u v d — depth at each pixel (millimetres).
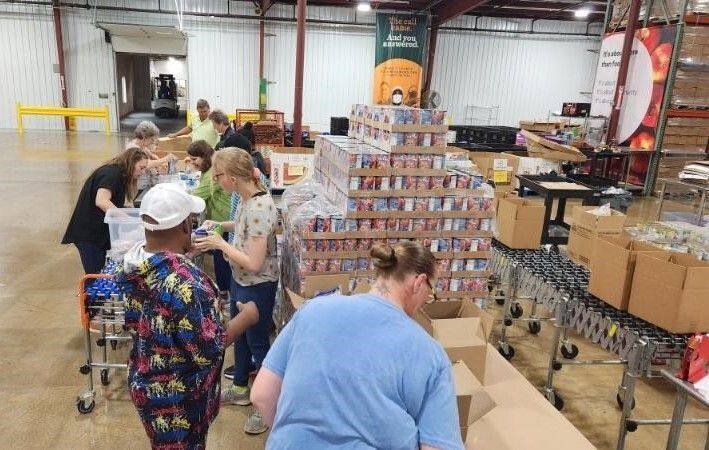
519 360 3559
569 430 2066
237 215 2494
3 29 13070
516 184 6859
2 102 13539
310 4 13938
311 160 5773
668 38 8555
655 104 8891
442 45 15000
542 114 15844
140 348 1566
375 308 1253
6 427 2564
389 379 1165
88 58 13555
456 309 2418
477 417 1870
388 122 2785
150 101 18172
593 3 13156
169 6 13508
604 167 9688
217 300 1583
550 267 3605
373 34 14477
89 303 2619
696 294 2502
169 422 1610
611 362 3023
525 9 14133
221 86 14211
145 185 4371
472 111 15602
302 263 2766
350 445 1150
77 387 2920
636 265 2715
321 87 14695
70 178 8258
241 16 13781
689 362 2105
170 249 1585
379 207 2816
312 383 1189
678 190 8672
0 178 8094
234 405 2826
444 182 2895
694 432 2854
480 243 3020
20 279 4391
